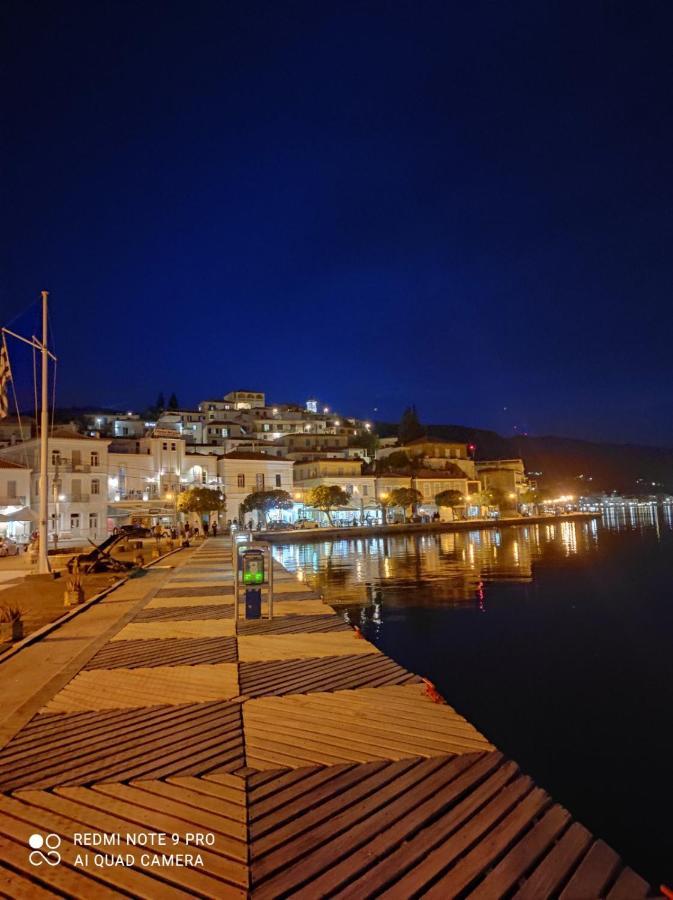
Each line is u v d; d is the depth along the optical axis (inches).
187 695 322.0
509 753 394.9
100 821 189.2
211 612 589.3
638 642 722.2
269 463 2967.5
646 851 279.4
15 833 183.0
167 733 265.3
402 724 277.1
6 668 377.7
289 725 275.7
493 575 1387.8
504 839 183.5
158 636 476.4
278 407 4512.8
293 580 882.1
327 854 172.6
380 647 693.3
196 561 1192.8
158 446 2691.9
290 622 536.1
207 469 2847.0
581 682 556.7
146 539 2074.3
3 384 695.1
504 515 4229.8
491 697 513.3
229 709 298.8
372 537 2755.9
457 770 227.3
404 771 226.4
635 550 2063.2
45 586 826.2
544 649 685.3
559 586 1205.7
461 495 3567.9
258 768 227.5
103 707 301.9
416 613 911.0
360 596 1079.6
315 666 382.9
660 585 1206.9
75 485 2150.6
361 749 246.7
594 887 162.9
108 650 428.1
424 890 159.3
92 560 984.3
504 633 770.2
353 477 3307.1
